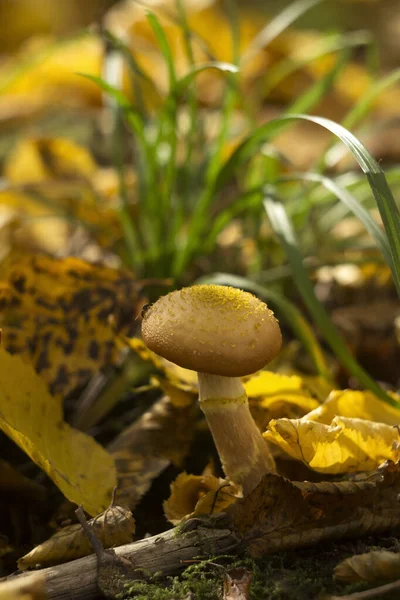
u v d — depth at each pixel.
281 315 0.54
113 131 0.53
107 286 0.46
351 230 0.66
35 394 0.41
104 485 0.40
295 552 0.38
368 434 0.39
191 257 0.51
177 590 0.36
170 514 0.40
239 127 0.69
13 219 0.58
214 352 0.36
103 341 0.45
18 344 0.45
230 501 0.39
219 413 0.38
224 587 0.36
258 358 0.36
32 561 0.37
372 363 0.53
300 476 0.41
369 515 0.37
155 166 0.50
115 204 0.58
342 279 0.58
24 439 0.38
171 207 0.54
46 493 0.41
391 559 0.35
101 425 0.47
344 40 0.59
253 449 0.39
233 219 0.57
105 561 0.36
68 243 0.60
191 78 0.47
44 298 0.45
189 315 0.36
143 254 0.52
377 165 0.39
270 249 0.55
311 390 0.42
